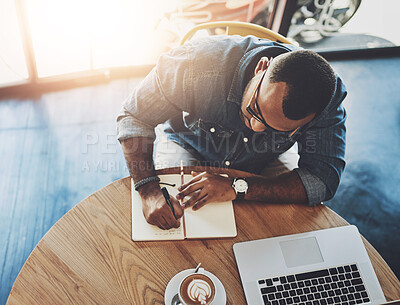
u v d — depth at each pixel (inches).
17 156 90.0
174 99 54.1
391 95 108.3
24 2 86.4
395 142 99.9
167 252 48.1
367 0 103.3
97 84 102.5
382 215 88.1
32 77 97.8
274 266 47.9
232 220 51.4
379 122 103.1
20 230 80.9
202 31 101.3
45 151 91.3
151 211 49.9
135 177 52.9
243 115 53.1
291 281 47.0
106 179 88.7
